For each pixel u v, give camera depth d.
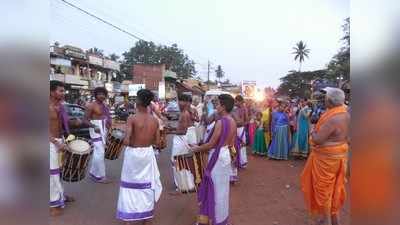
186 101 6.69
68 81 33.81
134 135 4.64
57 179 5.29
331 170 4.23
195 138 6.86
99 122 7.23
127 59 75.69
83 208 5.61
